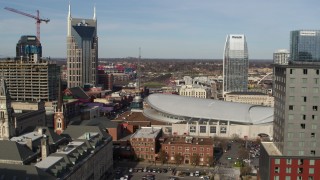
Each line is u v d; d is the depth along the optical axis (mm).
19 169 154625
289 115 153250
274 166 154500
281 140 159250
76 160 185000
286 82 152250
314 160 153250
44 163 166625
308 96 151750
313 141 153125
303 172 154000
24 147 184750
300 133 153250
